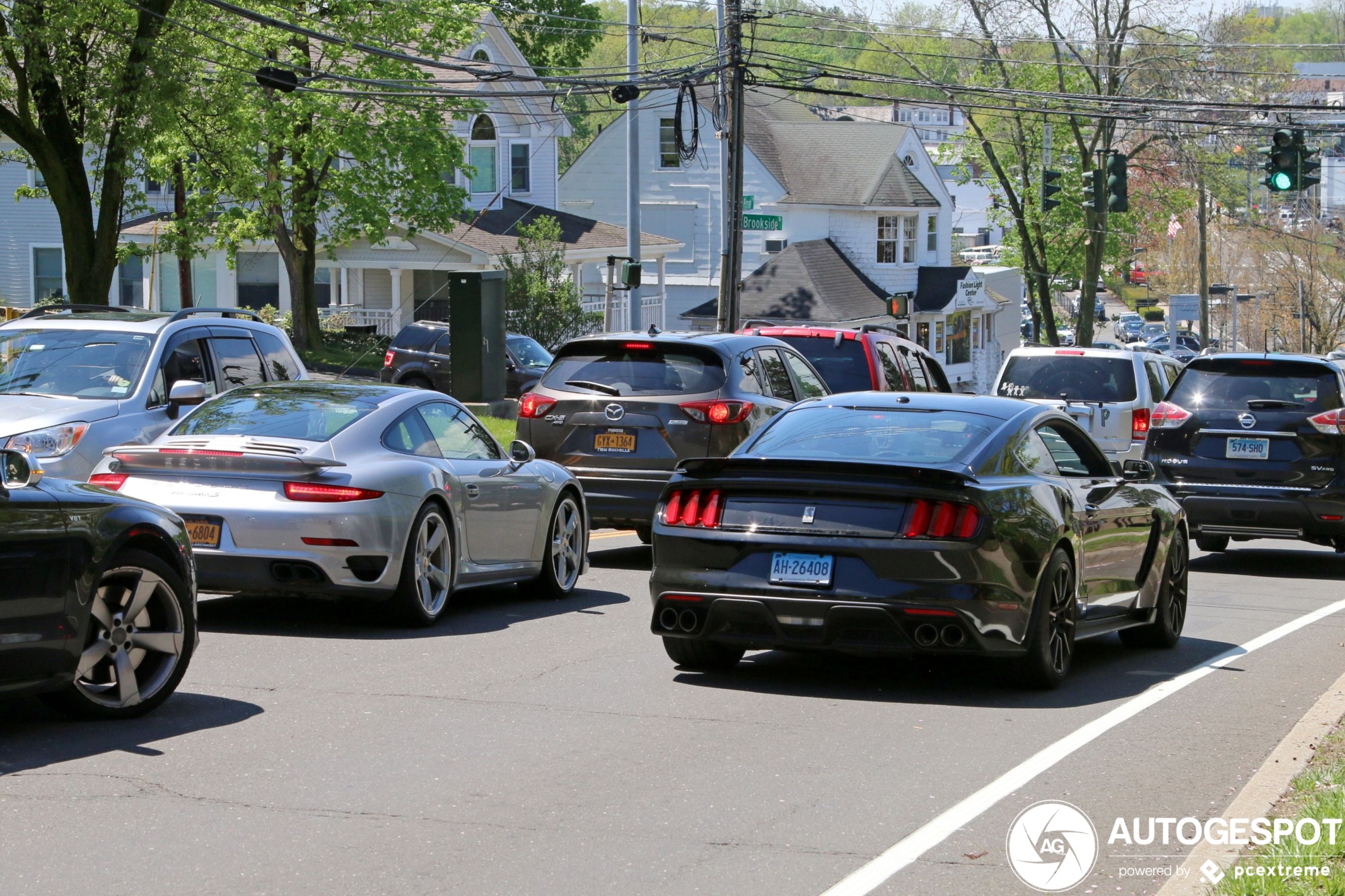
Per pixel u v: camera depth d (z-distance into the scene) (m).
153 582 7.26
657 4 47.28
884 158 56.28
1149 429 15.62
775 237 55.66
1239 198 61.75
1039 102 52.19
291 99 34.06
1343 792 5.86
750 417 13.27
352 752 6.68
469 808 5.82
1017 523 7.93
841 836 5.55
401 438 10.18
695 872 5.11
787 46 66.94
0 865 5.05
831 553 7.89
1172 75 48.97
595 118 90.44
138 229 44.06
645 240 47.75
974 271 60.22
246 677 8.29
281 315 41.22
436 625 10.18
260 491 9.40
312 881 4.95
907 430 8.47
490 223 45.19
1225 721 7.69
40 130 26.91
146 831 5.46
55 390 12.38
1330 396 14.72
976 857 5.33
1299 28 92.25
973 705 7.95
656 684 8.35
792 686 8.36
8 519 6.38
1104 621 9.25
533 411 13.55
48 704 7.06
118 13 25.20
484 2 40.72
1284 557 16.50
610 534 16.69
